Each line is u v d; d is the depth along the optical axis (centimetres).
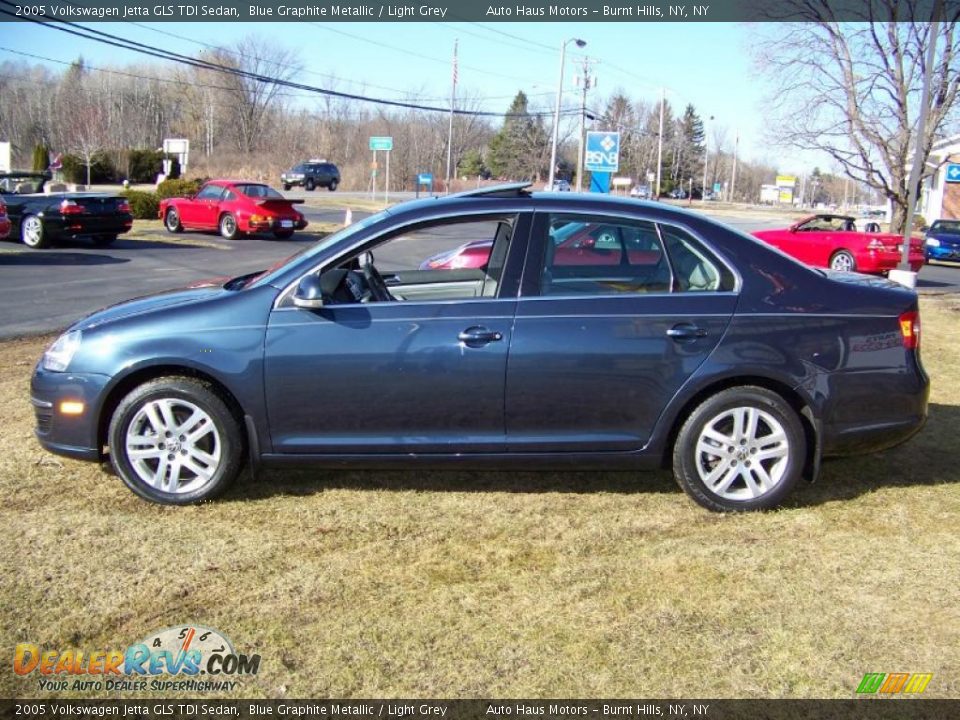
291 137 8181
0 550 393
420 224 443
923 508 454
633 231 442
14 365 755
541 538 415
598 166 1997
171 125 8094
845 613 346
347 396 434
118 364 438
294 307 436
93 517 433
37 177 2081
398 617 340
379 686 296
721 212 6856
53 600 350
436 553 397
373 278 511
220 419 441
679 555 396
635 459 445
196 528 422
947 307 1376
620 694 293
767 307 436
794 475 443
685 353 431
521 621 338
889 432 450
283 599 354
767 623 337
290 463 448
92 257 1761
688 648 320
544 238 439
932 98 1744
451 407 434
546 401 433
